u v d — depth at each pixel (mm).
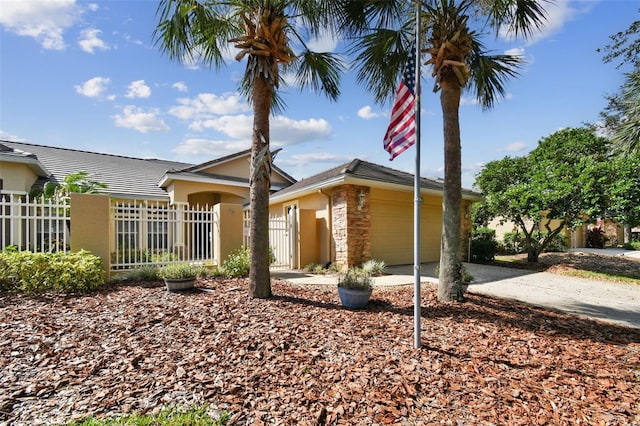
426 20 6586
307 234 11539
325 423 2488
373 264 10109
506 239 18219
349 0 5879
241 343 3824
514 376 3326
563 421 2596
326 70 7348
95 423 2393
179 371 3197
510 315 5430
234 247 9391
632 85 10289
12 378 3031
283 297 5980
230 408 2641
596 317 5855
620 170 9875
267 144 5980
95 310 4996
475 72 7004
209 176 15047
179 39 5973
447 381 3160
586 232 24062
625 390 3131
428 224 13625
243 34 6672
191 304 5324
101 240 7352
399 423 2514
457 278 6172
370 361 3510
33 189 11484
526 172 14086
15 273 6004
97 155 17625
